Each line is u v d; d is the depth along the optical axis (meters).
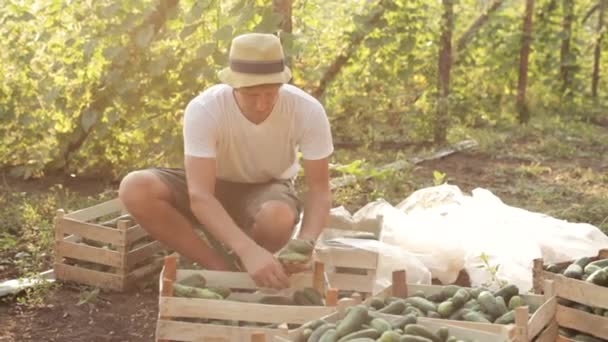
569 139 10.50
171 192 4.58
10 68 7.88
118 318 4.67
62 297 4.91
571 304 3.86
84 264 5.14
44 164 7.59
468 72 11.59
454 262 4.98
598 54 13.70
